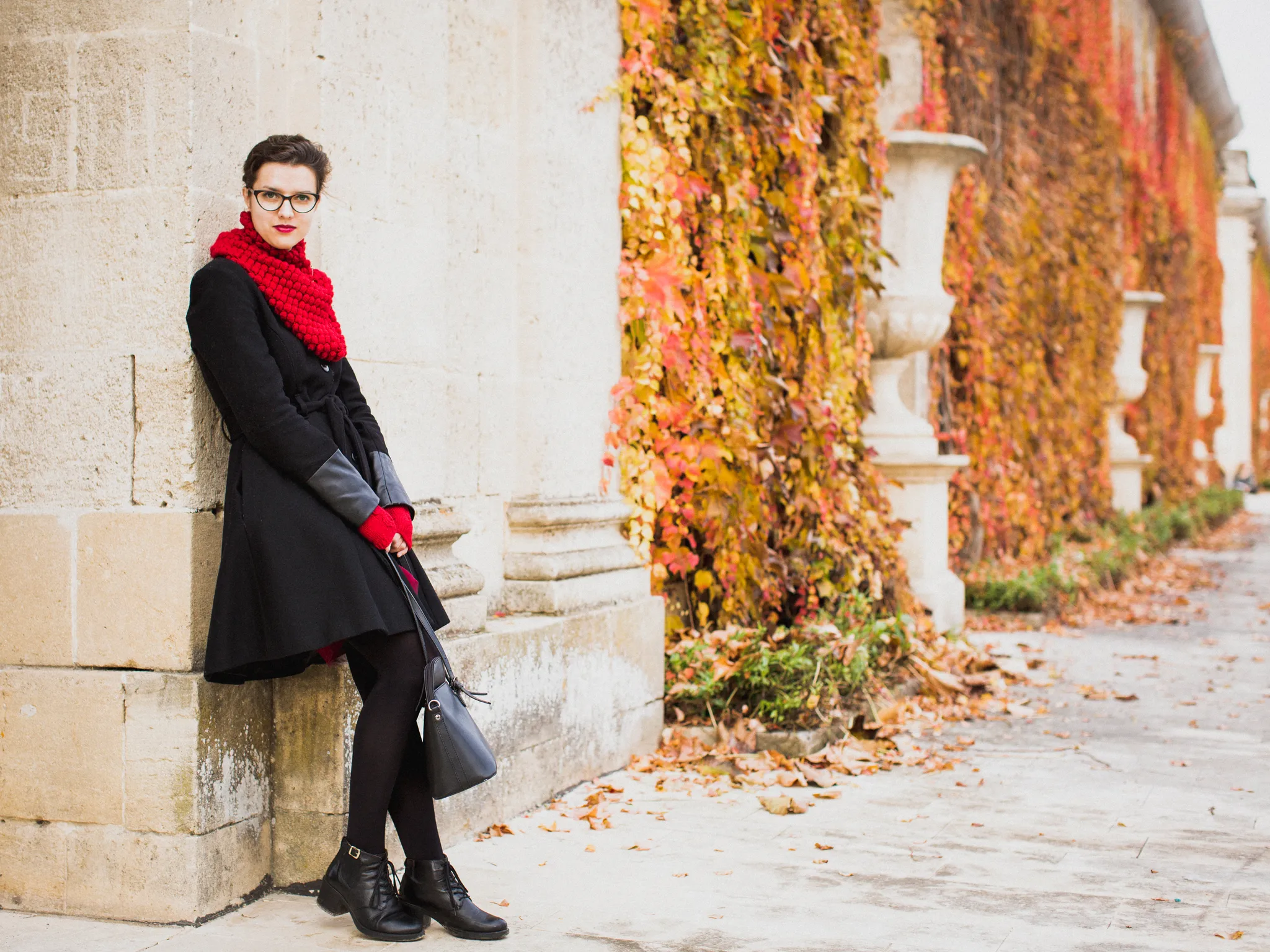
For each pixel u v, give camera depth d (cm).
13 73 314
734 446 552
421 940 289
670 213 503
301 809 323
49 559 311
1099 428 1386
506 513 432
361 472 296
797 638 546
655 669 486
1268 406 3700
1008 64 1064
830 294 653
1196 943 291
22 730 311
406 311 362
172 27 300
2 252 316
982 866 352
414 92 366
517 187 435
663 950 284
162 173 301
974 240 941
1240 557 1480
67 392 310
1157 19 1750
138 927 298
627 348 498
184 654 300
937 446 812
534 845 366
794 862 352
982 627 838
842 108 671
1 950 281
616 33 484
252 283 286
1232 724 557
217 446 309
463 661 363
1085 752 500
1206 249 2297
